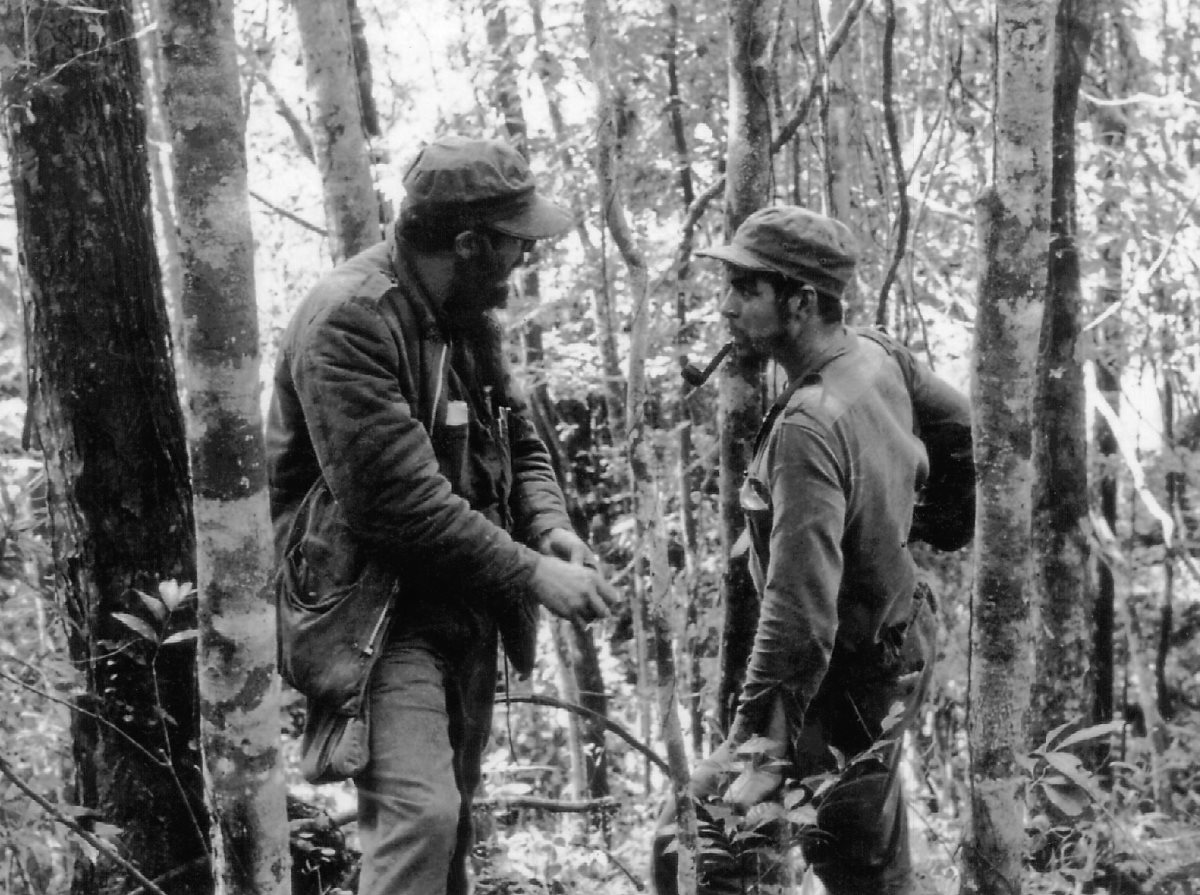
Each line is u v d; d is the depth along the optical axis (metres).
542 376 9.11
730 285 3.24
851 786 3.32
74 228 4.00
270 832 2.65
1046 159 2.87
